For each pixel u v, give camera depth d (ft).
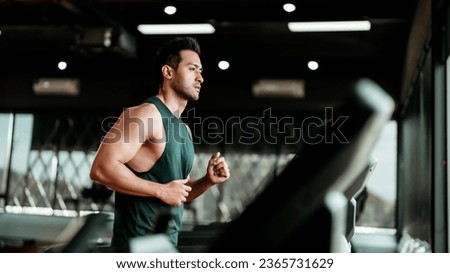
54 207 43.50
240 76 41.93
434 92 18.90
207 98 42.29
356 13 28.19
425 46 21.89
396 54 36.83
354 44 35.55
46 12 31.30
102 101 43.73
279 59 40.01
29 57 42.45
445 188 18.30
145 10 31.35
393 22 29.89
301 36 34.55
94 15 29.84
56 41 38.24
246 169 42.06
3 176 44.75
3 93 44.88
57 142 44.60
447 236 17.90
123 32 31.78
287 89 40.83
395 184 38.14
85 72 43.83
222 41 36.19
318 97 40.78
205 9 30.60
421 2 22.63
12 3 30.01
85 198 37.17
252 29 33.09
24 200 44.27
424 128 22.97
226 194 41.98
